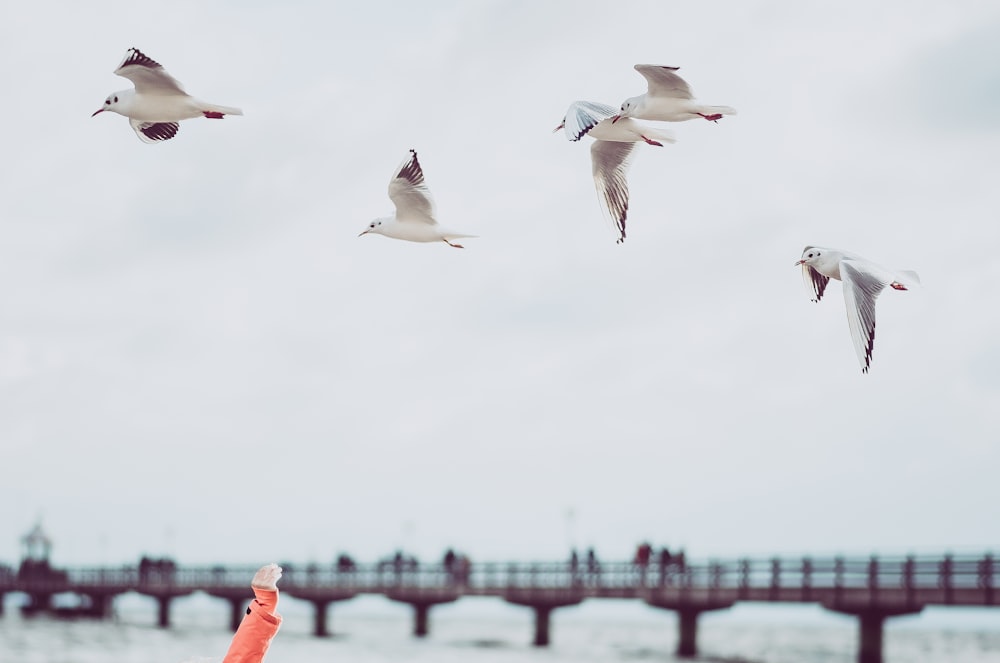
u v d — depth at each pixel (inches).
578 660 1627.7
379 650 1776.6
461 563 1836.9
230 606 2315.5
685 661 1434.5
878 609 1164.5
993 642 3582.7
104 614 2682.1
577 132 341.7
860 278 289.4
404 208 381.4
